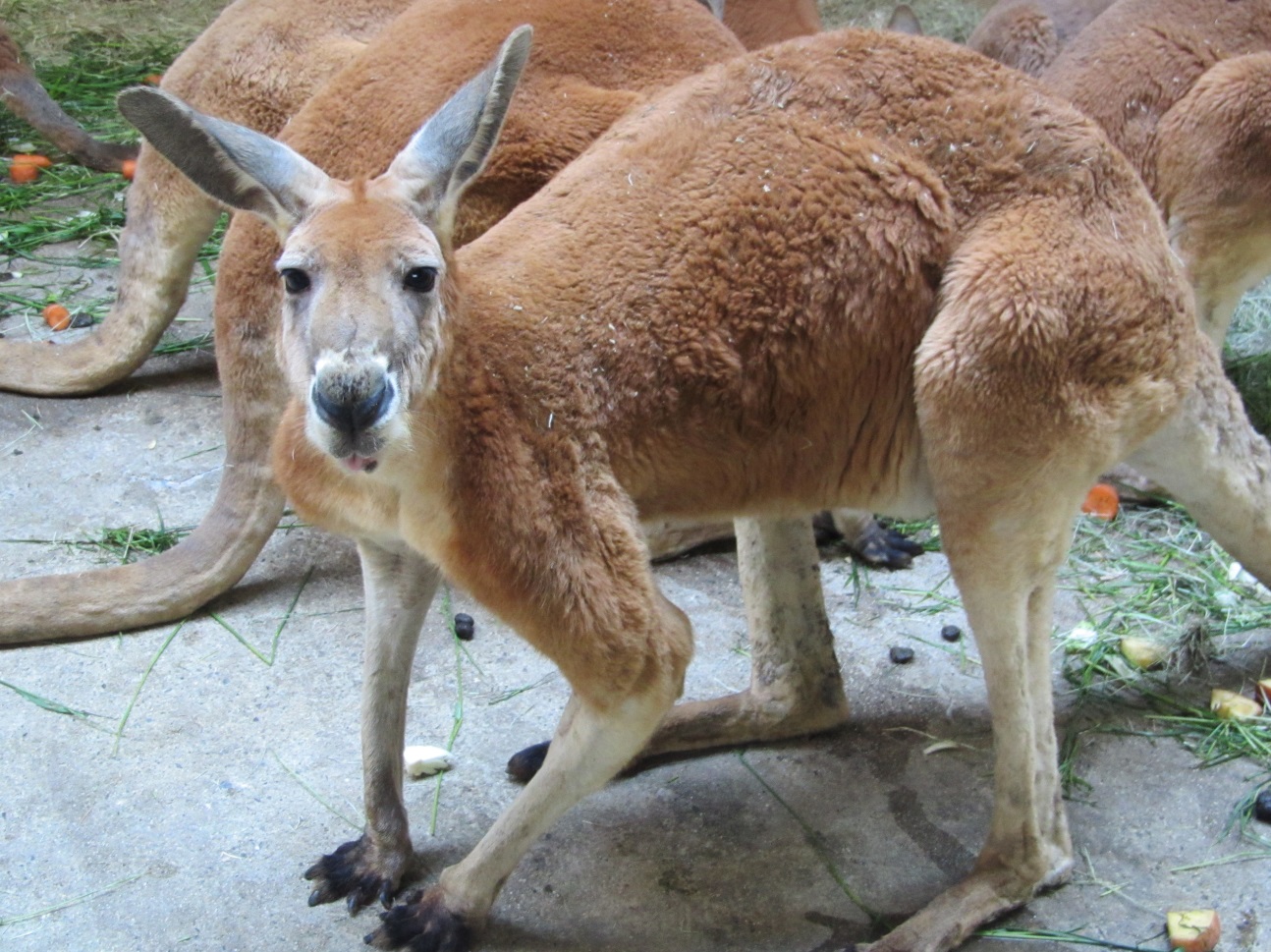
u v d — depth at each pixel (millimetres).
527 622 1622
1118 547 2275
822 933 1763
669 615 1680
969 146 1680
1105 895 1787
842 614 2180
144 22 4297
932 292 1678
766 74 1698
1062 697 2035
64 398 2568
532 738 1983
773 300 1654
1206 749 1949
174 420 2529
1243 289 2377
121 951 1730
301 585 2229
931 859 1842
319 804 1895
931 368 1649
